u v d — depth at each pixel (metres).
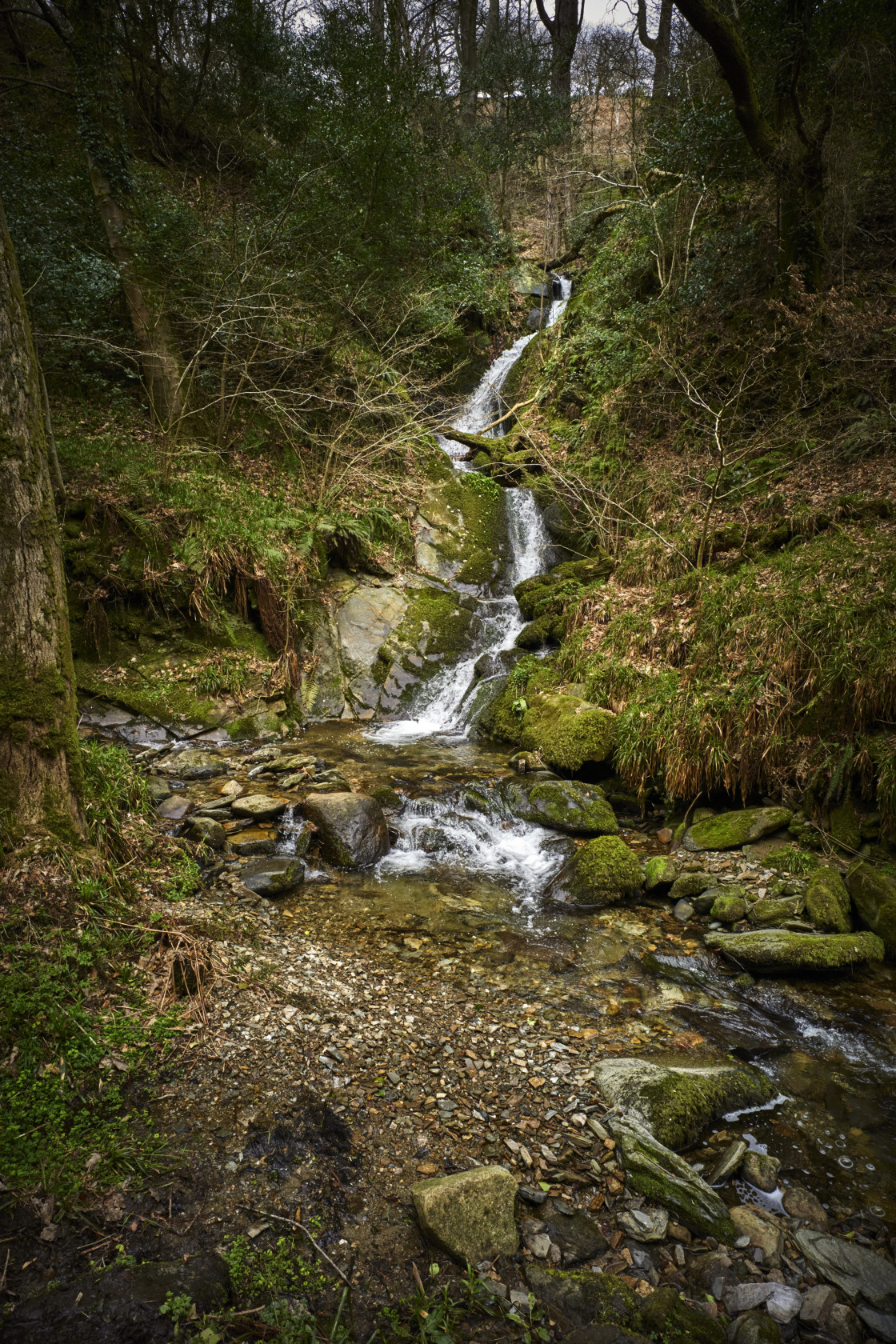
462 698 9.21
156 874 4.56
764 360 10.40
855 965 4.54
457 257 15.84
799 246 10.30
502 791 6.81
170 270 10.32
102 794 4.55
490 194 19.70
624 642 8.11
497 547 11.80
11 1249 2.27
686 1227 2.70
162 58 13.93
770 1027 4.03
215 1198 2.55
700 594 7.84
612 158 18.56
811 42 10.20
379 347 13.01
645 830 6.46
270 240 10.83
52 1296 2.13
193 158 13.80
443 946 4.66
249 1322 2.15
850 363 9.03
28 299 8.68
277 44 14.44
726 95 12.09
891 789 5.34
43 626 3.70
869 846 5.46
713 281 11.59
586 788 6.64
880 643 5.81
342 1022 3.64
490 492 12.45
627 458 11.74
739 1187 2.96
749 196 11.95
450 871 5.80
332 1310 2.24
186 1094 2.97
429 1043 3.59
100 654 8.21
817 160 9.93
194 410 10.41
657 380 11.77
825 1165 3.09
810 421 9.58
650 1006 4.15
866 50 10.61
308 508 10.36
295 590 9.36
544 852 6.07
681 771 6.36
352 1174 2.74
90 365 10.07
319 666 9.29
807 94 11.24
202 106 14.19
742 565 8.14
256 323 10.86
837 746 5.81
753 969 4.58
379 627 9.89
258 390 10.33
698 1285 2.47
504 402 15.44
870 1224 2.79
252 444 11.05
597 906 5.34
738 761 6.16
